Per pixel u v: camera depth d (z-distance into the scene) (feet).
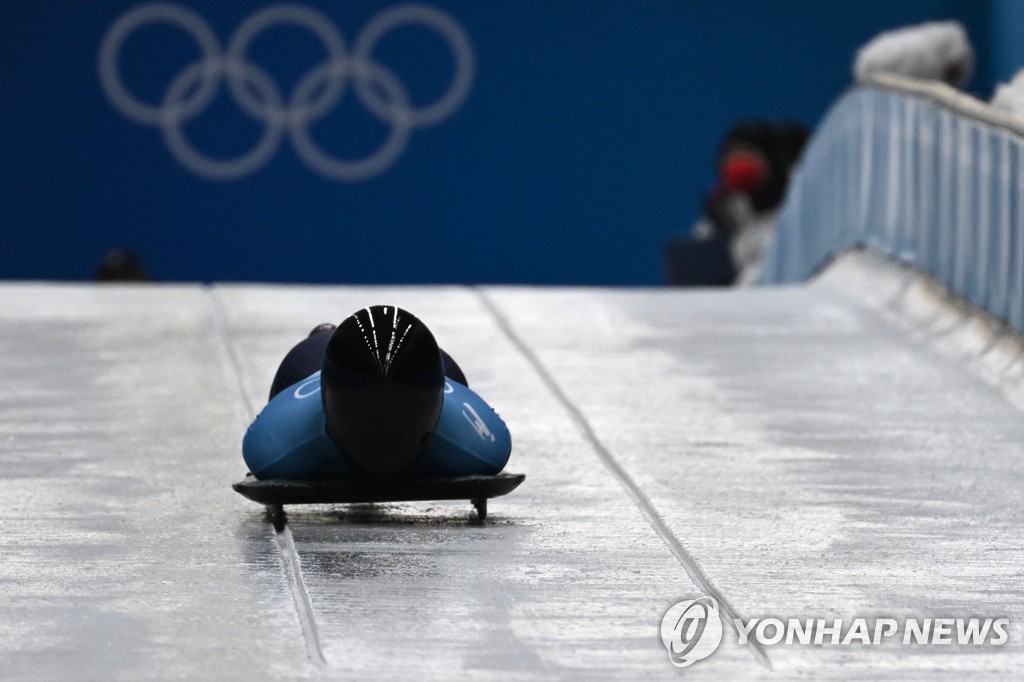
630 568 55.06
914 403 88.69
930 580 54.19
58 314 115.96
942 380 95.30
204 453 74.18
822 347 106.73
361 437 54.29
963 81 143.95
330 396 54.08
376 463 55.11
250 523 60.34
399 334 53.93
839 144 147.95
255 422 58.90
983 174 103.45
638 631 47.91
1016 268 96.43
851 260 138.62
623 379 95.50
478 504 60.90
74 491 65.82
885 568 55.62
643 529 61.00
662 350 105.50
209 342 106.22
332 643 45.98
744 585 53.06
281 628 47.55
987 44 163.02
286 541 57.41
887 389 92.68
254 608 49.42
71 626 47.29
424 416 54.34
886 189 130.11
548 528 60.64
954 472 72.13
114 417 82.53
